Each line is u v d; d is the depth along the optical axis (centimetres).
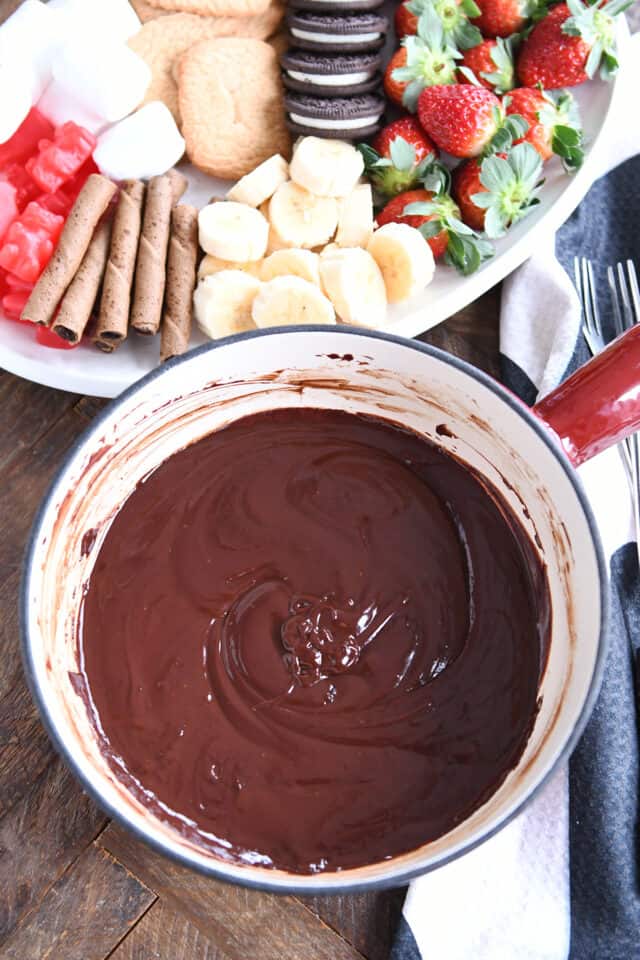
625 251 61
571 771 51
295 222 59
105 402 57
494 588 49
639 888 50
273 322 56
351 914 50
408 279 56
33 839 50
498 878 50
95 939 49
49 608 46
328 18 59
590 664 43
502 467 49
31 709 52
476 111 57
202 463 51
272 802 46
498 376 58
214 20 61
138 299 56
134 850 50
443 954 49
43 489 55
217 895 50
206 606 49
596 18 58
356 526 50
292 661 48
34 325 57
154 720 47
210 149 60
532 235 57
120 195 58
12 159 60
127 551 50
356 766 47
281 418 51
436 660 48
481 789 46
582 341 57
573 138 58
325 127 59
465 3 59
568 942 49
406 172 59
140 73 59
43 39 58
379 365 48
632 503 54
